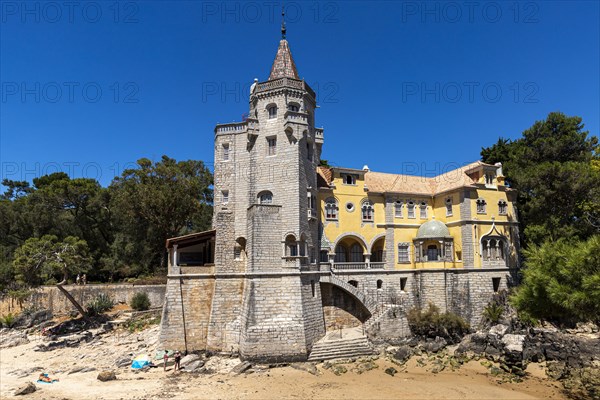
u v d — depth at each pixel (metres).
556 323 46.53
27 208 70.94
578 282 24.67
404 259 53.12
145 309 57.41
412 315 46.94
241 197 46.22
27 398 30.53
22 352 45.22
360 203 52.47
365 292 49.53
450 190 53.03
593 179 46.28
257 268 41.19
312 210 45.81
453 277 50.53
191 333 41.88
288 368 37.97
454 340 45.94
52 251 52.69
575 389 33.06
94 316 54.62
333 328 46.41
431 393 32.28
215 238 44.31
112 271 68.25
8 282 62.47
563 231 47.59
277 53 51.06
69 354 43.69
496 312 46.66
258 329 39.22
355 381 34.84
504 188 54.53
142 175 64.19
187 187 64.69
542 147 55.22
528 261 29.45
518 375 36.62
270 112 46.88
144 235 69.69
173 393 31.72
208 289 43.56
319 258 48.31
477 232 51.25
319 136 49.53
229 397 30.94
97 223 74.81
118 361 39.88
